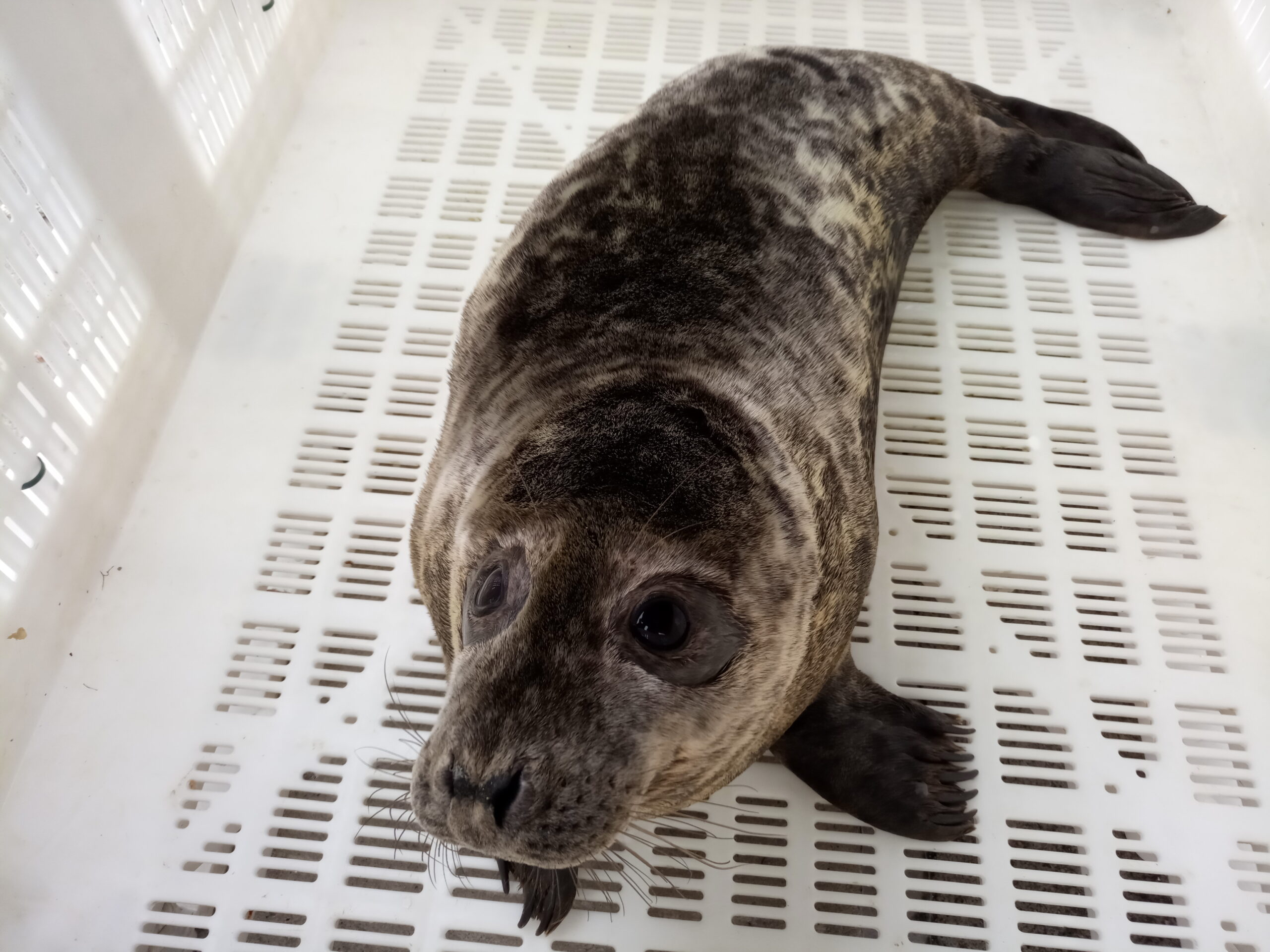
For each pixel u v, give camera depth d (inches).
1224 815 25.6
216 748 25.9
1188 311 33.4
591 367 20.4
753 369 20.9
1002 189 35.5
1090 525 29.6
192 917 23.7
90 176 27.0
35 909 23.8
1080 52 39.8
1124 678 27.4
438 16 40.3
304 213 35.0
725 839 25.0
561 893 23.3
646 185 24.4
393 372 31.9
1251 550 29.3
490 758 14.8
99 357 27.7
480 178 36.0
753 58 28.5
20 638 25.3
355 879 24.3
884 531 29.5
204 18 31.6
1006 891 24.5
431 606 22.6
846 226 26.0
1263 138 34.6
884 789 24.5
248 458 30.2
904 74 30.9
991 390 32.0
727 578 17.3
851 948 23.8
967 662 27.6
